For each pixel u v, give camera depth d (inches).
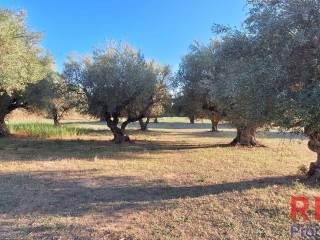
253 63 276.2
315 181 356.8
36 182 393.7
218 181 395.2
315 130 278.4
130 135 1248.8
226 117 758.5
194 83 792.3
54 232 233.1
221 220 246.2
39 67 808.9
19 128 1224.8
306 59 259.1
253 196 293.9
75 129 1241.4
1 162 547.8
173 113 983.6
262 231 225.6
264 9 279.6
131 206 292.0
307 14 250.4
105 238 221.8
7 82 544.4
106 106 866.8
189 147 806.5
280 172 450.9
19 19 703.7
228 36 328.2
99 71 816.9
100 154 661.9
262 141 941.8
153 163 539.2
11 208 289.6
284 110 261.9
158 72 906.1
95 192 346.0
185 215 260.1
